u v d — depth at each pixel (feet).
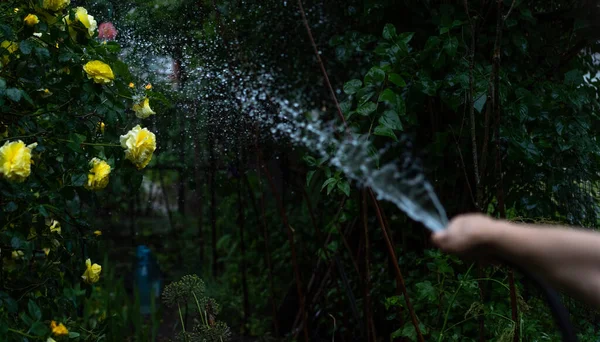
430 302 8.59
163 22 9.53
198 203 16.47
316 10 10.48
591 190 9.18
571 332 3.09
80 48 7.11
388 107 8.71
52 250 7.53
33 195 6.73
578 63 9.54
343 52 9.71
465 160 9.12
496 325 8.09
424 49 8.49
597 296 2.82
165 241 16.93
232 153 10.44
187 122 9.75
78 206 7.70
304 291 11.96
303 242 13.30
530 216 8.83
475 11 8.69
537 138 8.75
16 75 6.91
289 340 11.36
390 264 10.45
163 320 13.10
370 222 10.99
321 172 10.57
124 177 7.34
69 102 7.11
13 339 6.48
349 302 11.50
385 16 9.61
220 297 13.57
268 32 10.25
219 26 9.57
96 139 7.80
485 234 3.01
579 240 2.88
